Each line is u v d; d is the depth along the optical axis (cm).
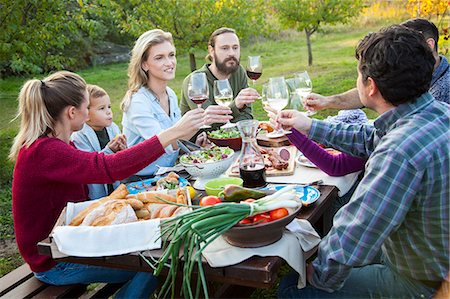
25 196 213
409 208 161
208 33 830
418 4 687
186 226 154
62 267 220
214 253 163
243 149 215
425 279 168
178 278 207
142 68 307
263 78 982
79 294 228
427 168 154
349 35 1493
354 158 229
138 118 299
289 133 235
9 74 1166
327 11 1055
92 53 1405
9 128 711
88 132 286
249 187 212
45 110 211
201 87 277
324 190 215
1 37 531
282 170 240
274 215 163
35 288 222
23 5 532
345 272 166
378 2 1426
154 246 171
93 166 202
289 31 1583
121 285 243
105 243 172
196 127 209
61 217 188
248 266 157
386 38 164
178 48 836
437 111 164
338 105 290
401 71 161
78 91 219
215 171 230
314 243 178
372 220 157
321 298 182
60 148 206
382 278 181
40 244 185
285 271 308
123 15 802
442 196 156
